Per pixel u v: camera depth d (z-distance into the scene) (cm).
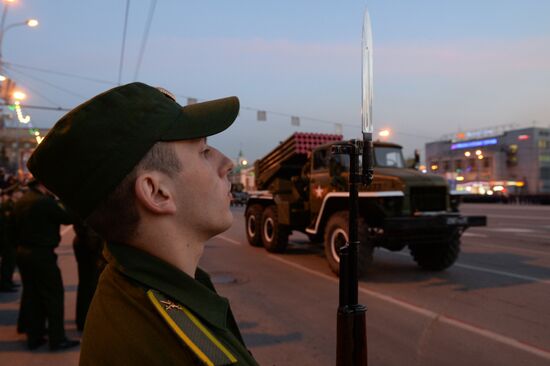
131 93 77
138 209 78
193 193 82
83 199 75
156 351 66
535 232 1231
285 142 905
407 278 654
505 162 6812
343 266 142
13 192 658
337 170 737
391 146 800
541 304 504
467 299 530
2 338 410
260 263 802
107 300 72
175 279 76
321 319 465
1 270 617
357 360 138
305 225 846
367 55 145
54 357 363
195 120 80
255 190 1077
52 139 73
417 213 642
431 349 376
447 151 7662
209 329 76
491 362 348
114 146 73
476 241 1055
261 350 379
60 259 844
